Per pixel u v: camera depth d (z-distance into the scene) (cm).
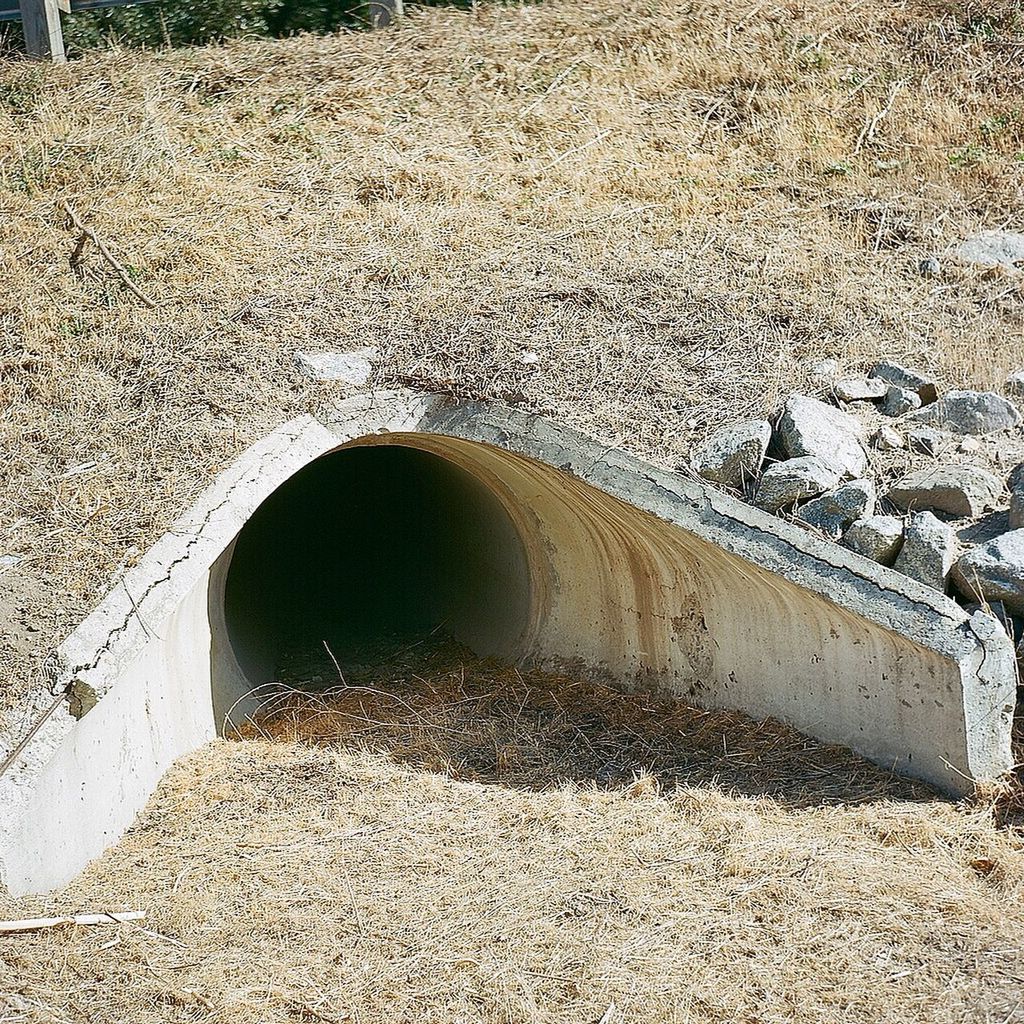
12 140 1035
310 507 1162
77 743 810
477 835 824
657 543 903
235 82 1115
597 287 953
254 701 969
